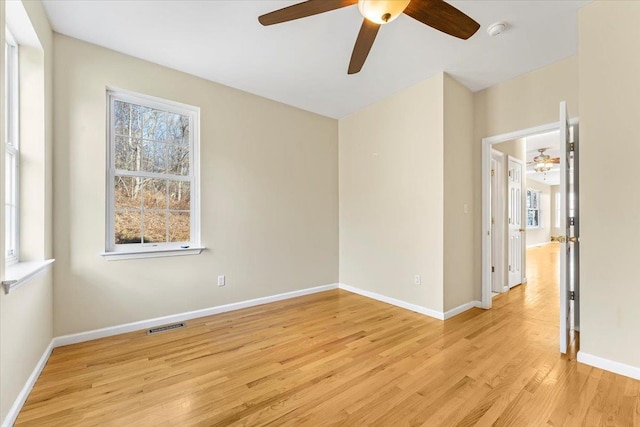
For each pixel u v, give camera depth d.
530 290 4.09
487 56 2.66
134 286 2.66
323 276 4.15
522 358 2.12
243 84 3.22
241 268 3.35
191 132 3.07
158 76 2.80
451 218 3.06
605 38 1.96
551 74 2.80
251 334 2.59
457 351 2.24
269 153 3.59
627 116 1.88
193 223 3.07
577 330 2.60
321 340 2.46
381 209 3.66
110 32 2.33
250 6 2.05
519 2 1.99
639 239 1.83
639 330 1.83
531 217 10.33
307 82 3.19
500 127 3.20
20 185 2.01
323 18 2.15
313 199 4.04
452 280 3.07
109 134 2.62
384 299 3.60
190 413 1.55
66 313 2.35
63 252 2.34
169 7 2.05
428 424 1.46
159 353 2.22
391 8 1.53
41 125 2.07
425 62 2.77
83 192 2.43
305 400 1.66
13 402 1.50
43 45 2.06
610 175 1.94
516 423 1.46
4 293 1.40
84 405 1.61
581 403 1.61
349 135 4.16
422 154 3.17
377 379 1.86
